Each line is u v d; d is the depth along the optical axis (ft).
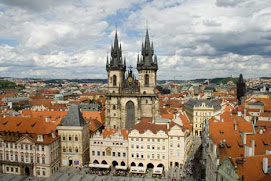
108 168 419.33
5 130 412.98
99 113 607.37
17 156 408.26
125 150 431.43
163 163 424.87
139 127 446.19
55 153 420.36
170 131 421.59
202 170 378.12
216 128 348.59
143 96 568.00
